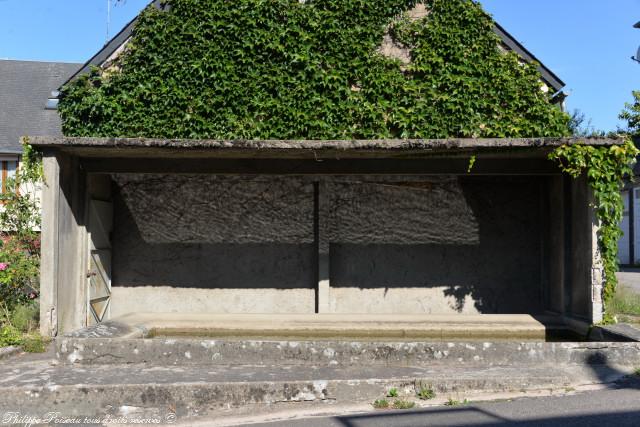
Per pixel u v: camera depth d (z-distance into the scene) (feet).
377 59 34.83
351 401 21.04
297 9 34.91
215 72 34.55
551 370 23.06
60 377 22.11
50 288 29.68
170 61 34.71
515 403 20.02
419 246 38.19
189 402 20.66
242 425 18.88
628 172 29.45
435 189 38.29
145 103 34.73
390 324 33.88
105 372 22.95
